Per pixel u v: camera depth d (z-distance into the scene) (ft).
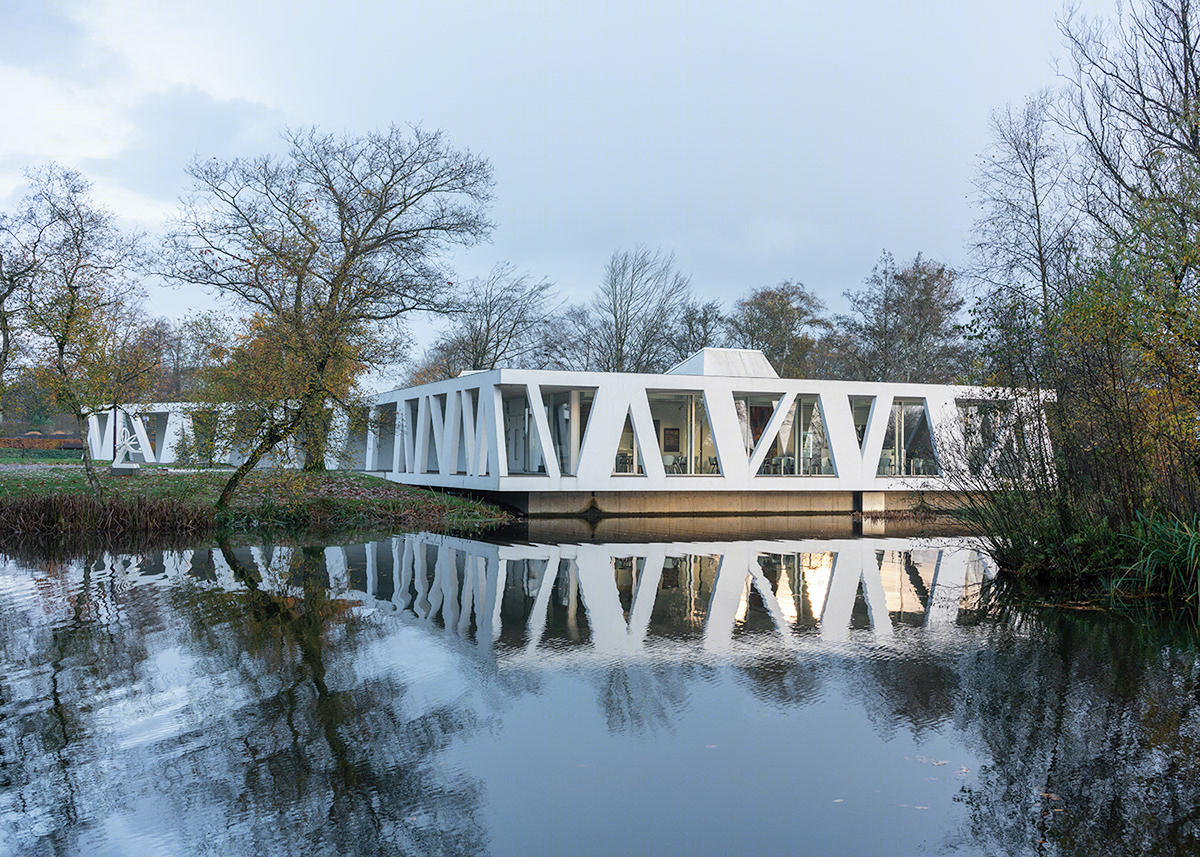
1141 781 14.15
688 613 28.58
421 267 75.97
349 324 57.36
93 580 34.40
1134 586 31.14
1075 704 18.20
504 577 36.37
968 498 38.19
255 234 62.18
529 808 13.19
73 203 51.70
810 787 14.02
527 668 21.25
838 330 140.26
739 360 87.76
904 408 90.48
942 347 122.31
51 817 12.94
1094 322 31.65
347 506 62.13
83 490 60.34
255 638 24.13
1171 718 17.25
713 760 15.21
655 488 74.23
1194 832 12.33
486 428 73.20
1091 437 32.27
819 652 23.02
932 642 24.16
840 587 34.06
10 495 57.47
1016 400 34.17
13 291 55.26
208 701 18.38
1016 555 35.01
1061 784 14.07
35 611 27.76
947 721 17.22
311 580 34.88
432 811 13.08
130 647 22.97
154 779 14.33
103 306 52.75
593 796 13.61
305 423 56.85
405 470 93.91
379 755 15.35
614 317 127.75
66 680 19.88
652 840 12.10
